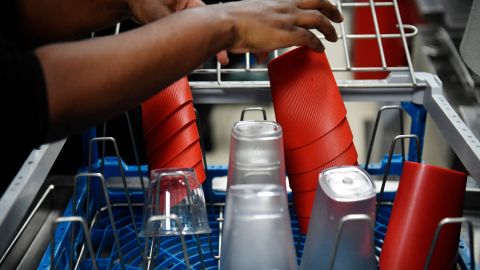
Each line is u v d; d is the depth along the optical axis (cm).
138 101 34
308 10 45
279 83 50
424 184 42
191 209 47
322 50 48
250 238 38
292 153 50
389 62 122
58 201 63
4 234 41
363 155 109
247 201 39
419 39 120
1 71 28
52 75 30
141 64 33
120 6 51
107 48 33
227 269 40
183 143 52
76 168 77
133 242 58
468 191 63
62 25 48
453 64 111
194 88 62
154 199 48
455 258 43
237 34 40
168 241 59
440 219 42
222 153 113
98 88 32
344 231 39
